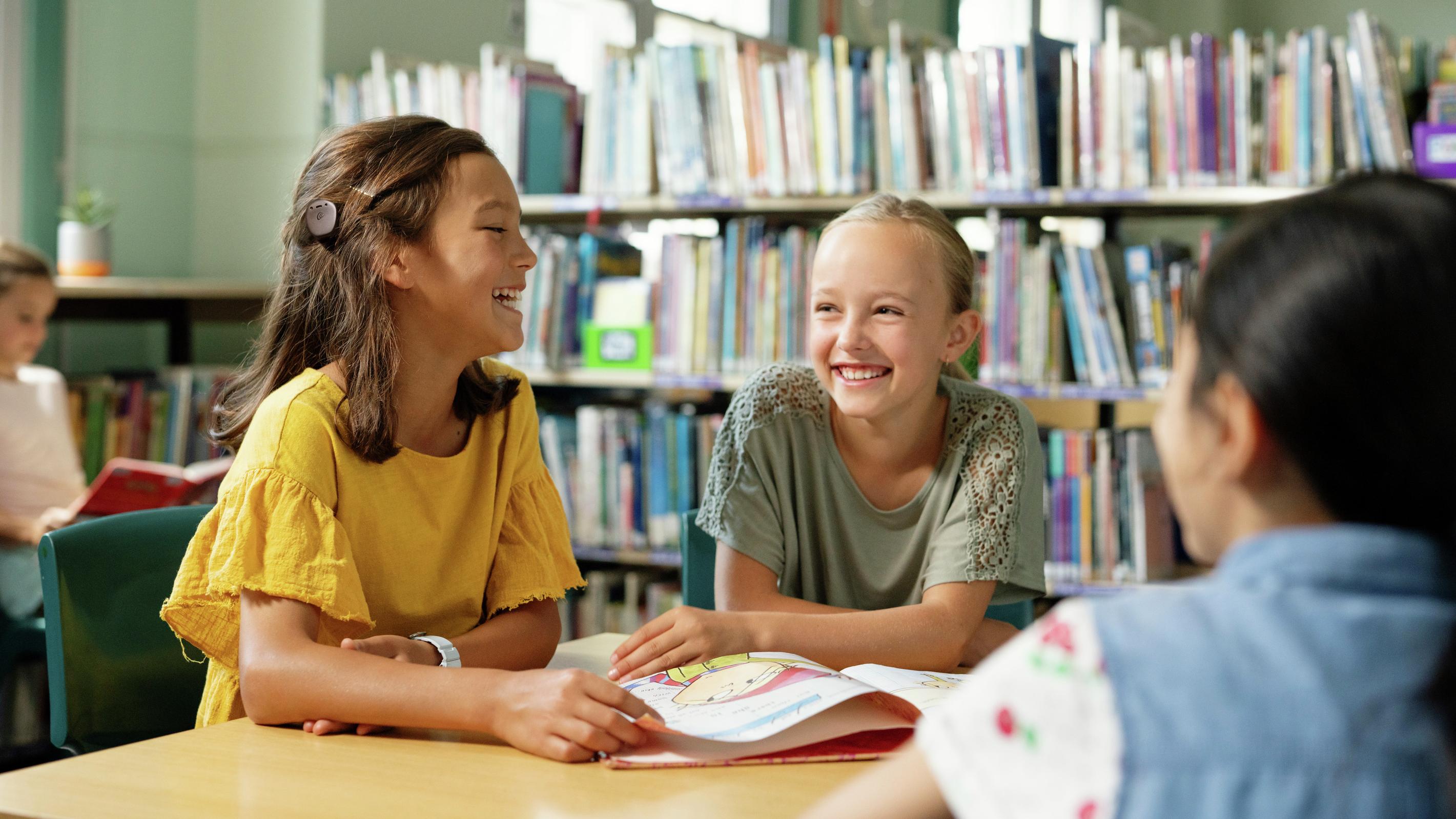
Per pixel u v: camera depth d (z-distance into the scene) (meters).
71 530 1.29
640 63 3.03
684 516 1.53
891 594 1.33
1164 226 5.26
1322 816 0.42
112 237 3.41
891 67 2.80
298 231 1.15
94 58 3.38
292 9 3.50
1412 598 0.45
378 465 1.12
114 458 3.02
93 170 3.39
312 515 1.04
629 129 3.05
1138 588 2.60
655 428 3.04
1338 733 0.43
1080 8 6.38
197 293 3.00
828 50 2.84
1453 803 0.42
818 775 0.83
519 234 1.17
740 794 0.79
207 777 0.82
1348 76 2.54
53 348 3.33
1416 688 0.43
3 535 2.59
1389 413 0.44
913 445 1.33
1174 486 0.52
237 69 3.59
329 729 0.94
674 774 0.83
